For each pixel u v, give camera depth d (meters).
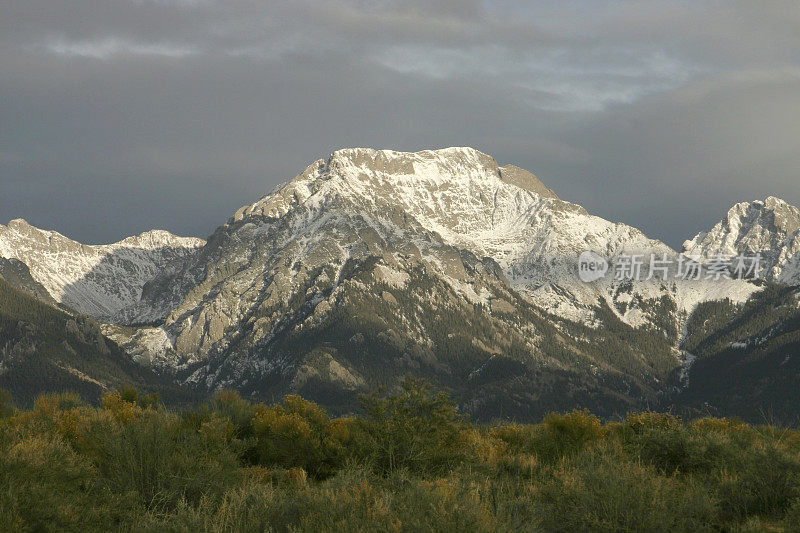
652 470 17.66
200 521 14.55
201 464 18.80
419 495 14.55
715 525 15.25
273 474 21.61
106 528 15.34
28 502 14.57
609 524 14.02
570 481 15.70
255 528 14.26
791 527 14.06
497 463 22.88
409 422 22.84
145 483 17.78
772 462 16.48
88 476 17.55
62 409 26.39
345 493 14.46
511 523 14.04
